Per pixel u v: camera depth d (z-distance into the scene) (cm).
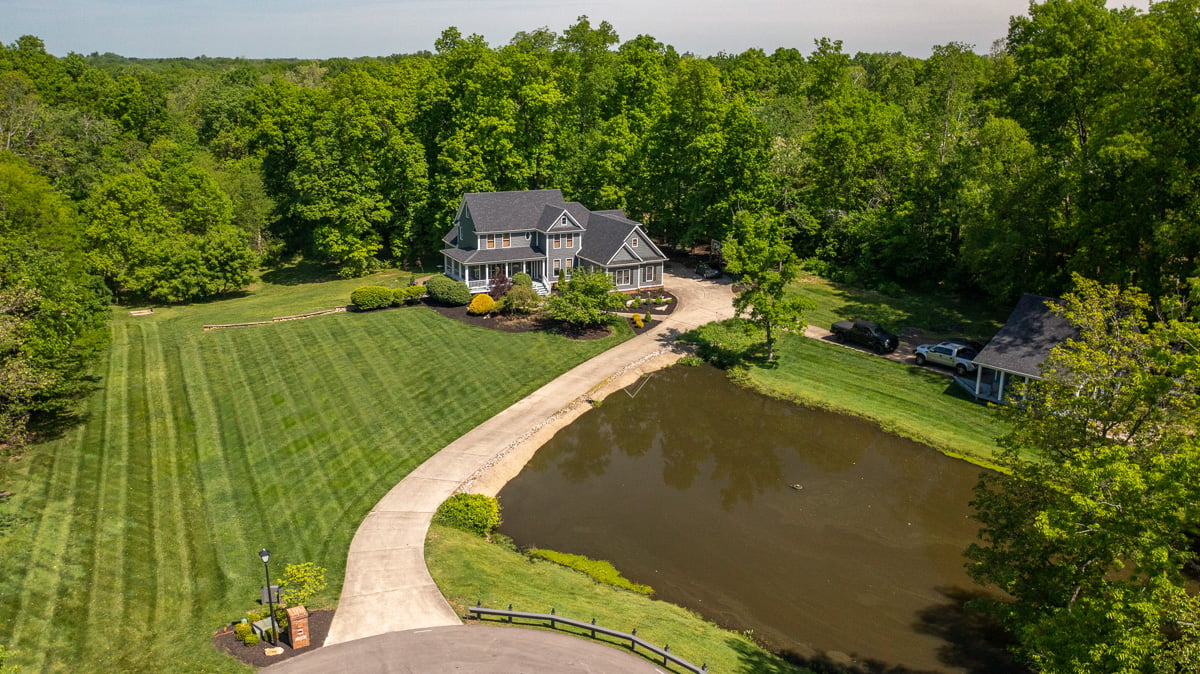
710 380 4659
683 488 3481
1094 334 2409
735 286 6144
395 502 3123
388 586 2544
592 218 6350
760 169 6147
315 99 8194
